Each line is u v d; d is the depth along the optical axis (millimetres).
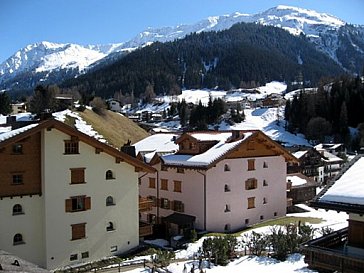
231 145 44469
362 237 18203
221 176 43562
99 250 34344
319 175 88375
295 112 143125
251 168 46500
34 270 17734
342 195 18344
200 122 149500
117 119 121375
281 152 49281
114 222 35312
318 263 18984
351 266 17750
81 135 32875
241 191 45375
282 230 39281
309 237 35906
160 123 170375
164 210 46938
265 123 153000
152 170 37469
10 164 30469
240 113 160625
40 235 31812
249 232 41938
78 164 33250
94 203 34094
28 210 31281
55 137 32094
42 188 31734
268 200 48219
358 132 122000
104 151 34375
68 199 32688
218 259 33281
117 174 35531
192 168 42562
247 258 34344
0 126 44969
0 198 29875
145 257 34562
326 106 134375
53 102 113375
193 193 43562
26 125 36719
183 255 35562
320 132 127188
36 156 31750
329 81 176375
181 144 47812
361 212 17266
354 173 19750
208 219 42344
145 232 38719
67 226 32656
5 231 30141
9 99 124000
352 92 131250
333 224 44188
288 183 53562
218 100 162375
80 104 117438
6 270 16016
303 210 53812
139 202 40031
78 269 32031
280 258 33906
